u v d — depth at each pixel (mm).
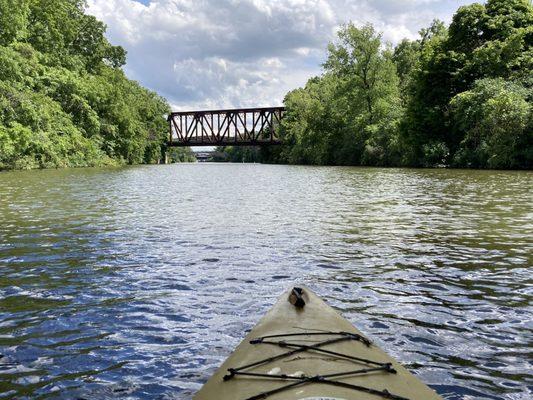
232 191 20594
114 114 58000
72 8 58062
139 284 6562
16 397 3803
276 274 7008
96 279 6781
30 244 8930
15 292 6223
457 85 39812
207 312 5547
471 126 35438
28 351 4582
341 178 28906
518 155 32688
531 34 37438
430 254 8117
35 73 42656
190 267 7383
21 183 22891
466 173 29688
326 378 2959
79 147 47125
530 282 6559
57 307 5707
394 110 50344
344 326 3830
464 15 39875
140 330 5059
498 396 3805
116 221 11594
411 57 65250
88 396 3830
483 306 5688
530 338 4828
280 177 32375
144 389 3941
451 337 4855
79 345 4711
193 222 11500
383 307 5664
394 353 4512
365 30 52875
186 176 35156
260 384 2951
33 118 37094
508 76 36688
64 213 12852
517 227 10453
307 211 13438
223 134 84188
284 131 76438
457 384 3973
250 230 10406
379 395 2811
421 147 41281
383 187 21312
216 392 2965
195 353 4555
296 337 3584
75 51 59500
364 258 7891
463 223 11055
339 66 54688
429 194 17625
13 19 40250
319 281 6652
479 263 7527
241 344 3549
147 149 79938
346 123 56750
